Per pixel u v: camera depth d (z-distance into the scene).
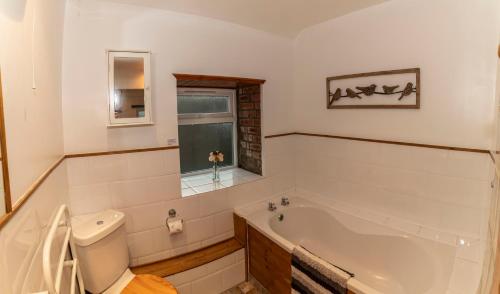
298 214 2.60
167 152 2.10
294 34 2.73
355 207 2.43
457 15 1.71
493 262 1.00
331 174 2.61
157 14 2.00
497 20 1.57
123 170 1.95
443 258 1.71
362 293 1.44
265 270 2.15
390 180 2.15
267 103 2.68
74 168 1.80
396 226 2.05
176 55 2.10
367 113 2.27
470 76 1.69
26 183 0.91
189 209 2.22
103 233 1.61
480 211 1.72
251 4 2.01
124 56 1.87
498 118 1.34
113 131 1.91
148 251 2.08
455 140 1.79
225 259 2.22
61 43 1.68
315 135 2.71
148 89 1.95
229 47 2.36
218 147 2.96
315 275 1.71
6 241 0.66
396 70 2.03
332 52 2.48
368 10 2.17
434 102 1.87
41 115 1.19
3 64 0.76
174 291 1.62
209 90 2.78
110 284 1.66
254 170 2.87
